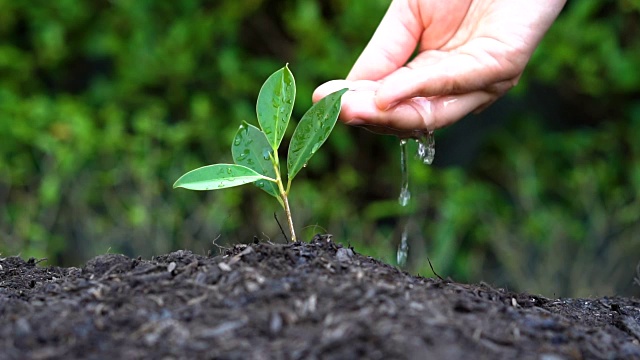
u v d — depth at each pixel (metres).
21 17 1.30
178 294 0.52
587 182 1.22
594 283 1.17
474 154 1.29
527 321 0.51
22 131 1.17
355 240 1.20
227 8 1.26
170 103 1.28
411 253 1.18
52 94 1.33
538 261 1.19
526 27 0.68
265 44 1.33
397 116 0.65
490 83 0.68
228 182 0.57
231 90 1.26
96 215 1.19
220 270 0.53
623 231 1.19
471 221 1.21
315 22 1.21
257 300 0.51
